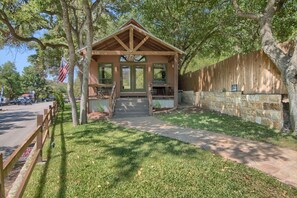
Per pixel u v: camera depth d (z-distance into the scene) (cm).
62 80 1430
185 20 1820
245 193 357
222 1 1235
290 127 673
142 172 439
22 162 614
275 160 487
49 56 2430
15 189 393
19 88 5697
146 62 1714
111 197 358
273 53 684
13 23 1412
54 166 493
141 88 1727
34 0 1091
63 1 977
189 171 435
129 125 942
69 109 2061
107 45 1584
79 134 791
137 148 589
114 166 474
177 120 1002
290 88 627
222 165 459
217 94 1184
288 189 368
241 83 976
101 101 1433
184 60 2167
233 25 1572
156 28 2027
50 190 388
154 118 1123
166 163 475
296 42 621
